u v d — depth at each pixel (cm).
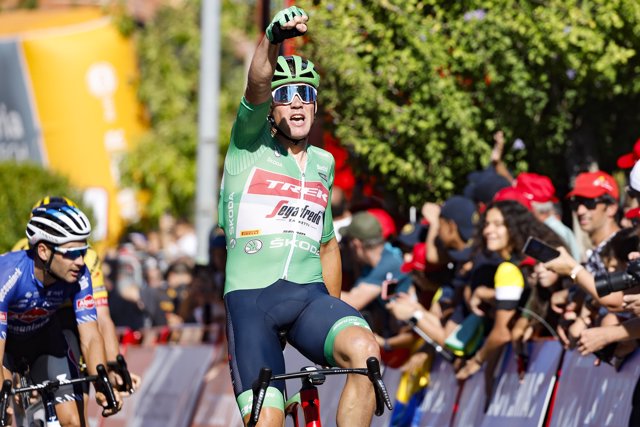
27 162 3597
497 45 1702
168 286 2745
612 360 1384
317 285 1190
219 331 2183
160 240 3653
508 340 1495
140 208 4503
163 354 2323
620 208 1677
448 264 1745
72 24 4488
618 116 1816
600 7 1644
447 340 1623
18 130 4416
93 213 3497
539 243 1314
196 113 4600
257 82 1124
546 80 1722
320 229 1208
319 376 1055
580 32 1647
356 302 1777
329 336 1128
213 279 2448
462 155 1809
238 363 1138
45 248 1435
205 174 2969
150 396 2314
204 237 2944
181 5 4706
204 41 2981
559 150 1817
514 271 1474
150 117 4609
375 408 1137
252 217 1180
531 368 1520
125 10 4547
